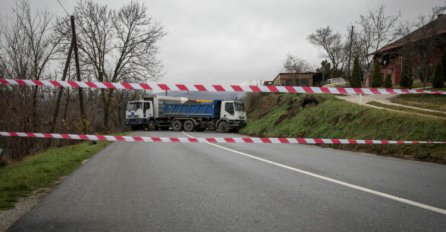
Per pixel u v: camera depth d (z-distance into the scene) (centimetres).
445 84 2758
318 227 316
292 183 518
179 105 3016
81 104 1702
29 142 1329
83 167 702
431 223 328
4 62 1396
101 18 2983
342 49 5222
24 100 1338
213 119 2894
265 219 339
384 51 3909
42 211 367
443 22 2766
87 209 376
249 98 3728
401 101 1991
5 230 306
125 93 3838
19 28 1456
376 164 752
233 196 434
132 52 3048
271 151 1027
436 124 1040
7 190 472
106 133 2434
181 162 764
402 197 430
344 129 1483
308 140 734
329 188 482
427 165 751
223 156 884
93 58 2950
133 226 319
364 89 686
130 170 652
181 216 349
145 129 3441
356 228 313
